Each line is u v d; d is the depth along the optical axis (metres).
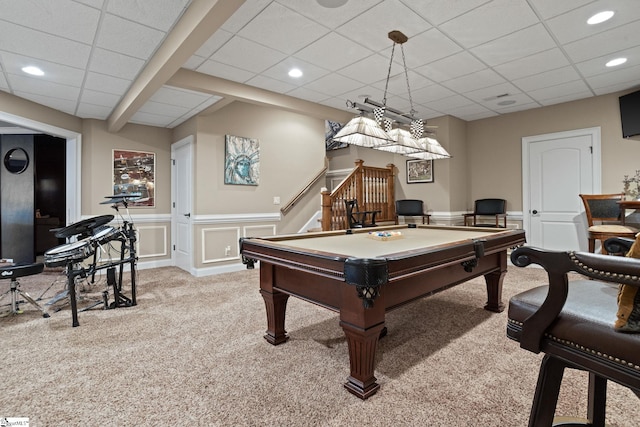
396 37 2.95
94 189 4.84
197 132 4.64
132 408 1.60
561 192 4.88
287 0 2.42
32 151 5.65
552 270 0.97
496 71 3.73
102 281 4.30
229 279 4.41
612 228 3.86
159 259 5.45
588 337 0.93
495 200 5.23
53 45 2.75
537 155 5.10
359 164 5.54
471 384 1.80
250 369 1.98
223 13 2.16
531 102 4.83
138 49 2.86
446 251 1.89
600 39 3.04
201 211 4.66
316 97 4.56
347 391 1.74
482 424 1.47
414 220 5.89
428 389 1.76
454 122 5.55
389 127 2.97
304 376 1.90
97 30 2.55
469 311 3.02
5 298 3.57
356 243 2.41
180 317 2.91
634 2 2.48
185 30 2.40
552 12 2.61
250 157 5.13
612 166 4.45
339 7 2.52
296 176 5.72
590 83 4.10
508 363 2.04
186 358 2.12
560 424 1.30
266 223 5.34
